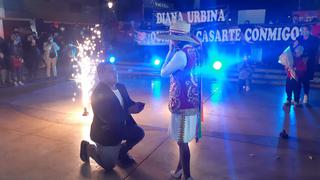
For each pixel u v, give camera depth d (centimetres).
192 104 344
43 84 1012
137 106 419
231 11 1300
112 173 399
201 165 418
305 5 1187
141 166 418
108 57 1326
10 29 1432
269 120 606
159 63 1180
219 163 423
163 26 1166
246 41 1035
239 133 536
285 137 510
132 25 1288
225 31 1049
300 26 957
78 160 436
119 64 1270
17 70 998
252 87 938
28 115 653
